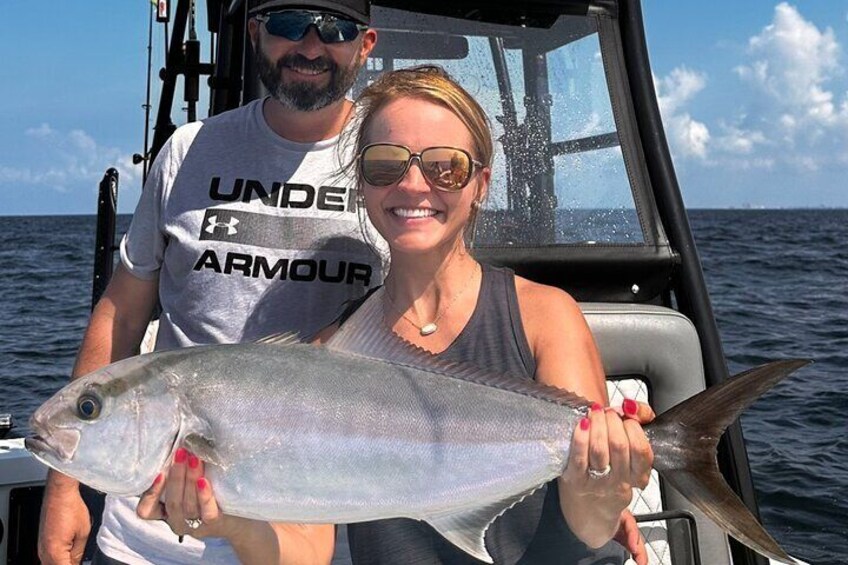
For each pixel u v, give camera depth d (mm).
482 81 1530
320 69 1199
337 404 954
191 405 935
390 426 957
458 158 1047
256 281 1247
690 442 938
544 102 1544
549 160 1527
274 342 994
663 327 1414
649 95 1560
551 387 984
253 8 1210
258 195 1256
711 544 1400
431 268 1080
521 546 1055
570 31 1556
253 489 942
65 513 1273
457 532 979
